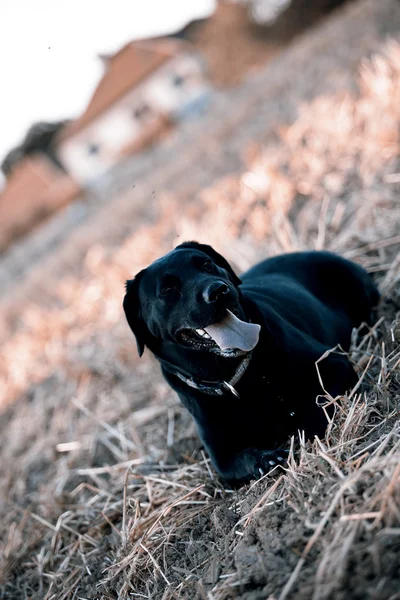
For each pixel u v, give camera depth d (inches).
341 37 686.5
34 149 2194.9
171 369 151.4
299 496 120.4
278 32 1722.4
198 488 151.3
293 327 156.6
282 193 320.8
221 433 148.3
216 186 434.6
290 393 146.1
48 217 1722.4
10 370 395.2
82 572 163.0
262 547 117.6
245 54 1808.6
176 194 518.9
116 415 242.8
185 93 1988.2
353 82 442.6
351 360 165.6
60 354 350.3
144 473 190.4
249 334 133.2
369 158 297.7
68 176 2025.1
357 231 240.8
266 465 138.8
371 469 111.8
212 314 134.0
